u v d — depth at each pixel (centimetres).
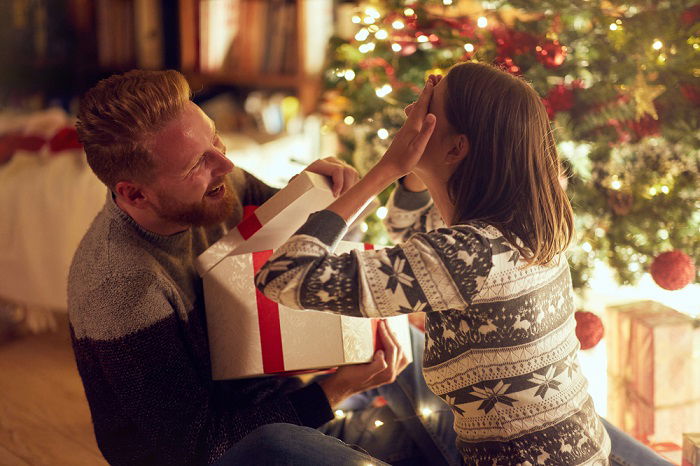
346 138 213
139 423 115
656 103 168
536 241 100
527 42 170
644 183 170
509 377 99
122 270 115
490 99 101
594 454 102
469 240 96
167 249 122
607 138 167
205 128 117
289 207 119
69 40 326
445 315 102
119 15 327
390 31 193
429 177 109
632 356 168
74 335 120
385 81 193
